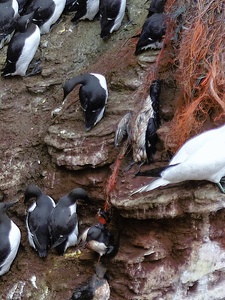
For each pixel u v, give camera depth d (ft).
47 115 38.68
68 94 37.83
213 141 30.94
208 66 34.47
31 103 39.47
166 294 32.71
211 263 32.83
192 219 32.50
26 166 37.01
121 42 40.91
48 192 36.04
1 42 42.86
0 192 36.60
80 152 35.29
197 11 35.91
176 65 36.50
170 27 37.29
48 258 34.35
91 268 33.63
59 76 40.32
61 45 41.83
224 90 34.01
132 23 41.60
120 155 34.55
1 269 33.86
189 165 30.73
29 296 33.45
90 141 35.40
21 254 34.94
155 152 34.37
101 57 40.68
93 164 35.01
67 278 33.55
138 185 33.35
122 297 32.71
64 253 34.30
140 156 34.09
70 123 36.76
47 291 33.40
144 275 32.45
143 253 32.60
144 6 42.42
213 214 32.42
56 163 35.88
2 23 42.34
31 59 40.09
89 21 42.75
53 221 33.83
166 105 35.78
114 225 34.01
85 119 35.73
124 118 34.91
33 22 41.91
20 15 44.27
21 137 37.86
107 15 40.29
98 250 32.91
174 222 32.81
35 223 34.14
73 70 40.57
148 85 36.14
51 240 33.96
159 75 36.81
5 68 40.22
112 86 37.96
